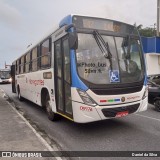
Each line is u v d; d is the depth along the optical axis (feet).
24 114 37.06
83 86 21.86
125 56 24.62
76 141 22.77
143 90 25.03
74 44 21.71
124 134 24.40
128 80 23.95
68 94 24.06
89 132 25.52
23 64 47.73
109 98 22.39
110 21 24.71
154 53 84.38
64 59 24.76
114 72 23.30
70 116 23.81
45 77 31.32
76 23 23.08
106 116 22.43
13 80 63.21
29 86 41.98
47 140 22.68
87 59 22.63
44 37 31.91
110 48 23.90
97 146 21.24
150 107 39.75
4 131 24.53
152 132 24.90
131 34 25.82
